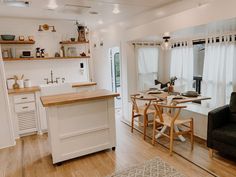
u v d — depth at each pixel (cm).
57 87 414
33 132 412
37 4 327
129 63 474
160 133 354
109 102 309
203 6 272
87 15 423
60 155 280
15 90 394
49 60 473
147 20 405
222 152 276
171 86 403
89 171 265
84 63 519
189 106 405
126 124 457
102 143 312
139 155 304
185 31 340
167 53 522
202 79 414
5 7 341
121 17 451
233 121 303
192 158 288
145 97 370
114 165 278
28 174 263
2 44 418
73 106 281
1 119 346
